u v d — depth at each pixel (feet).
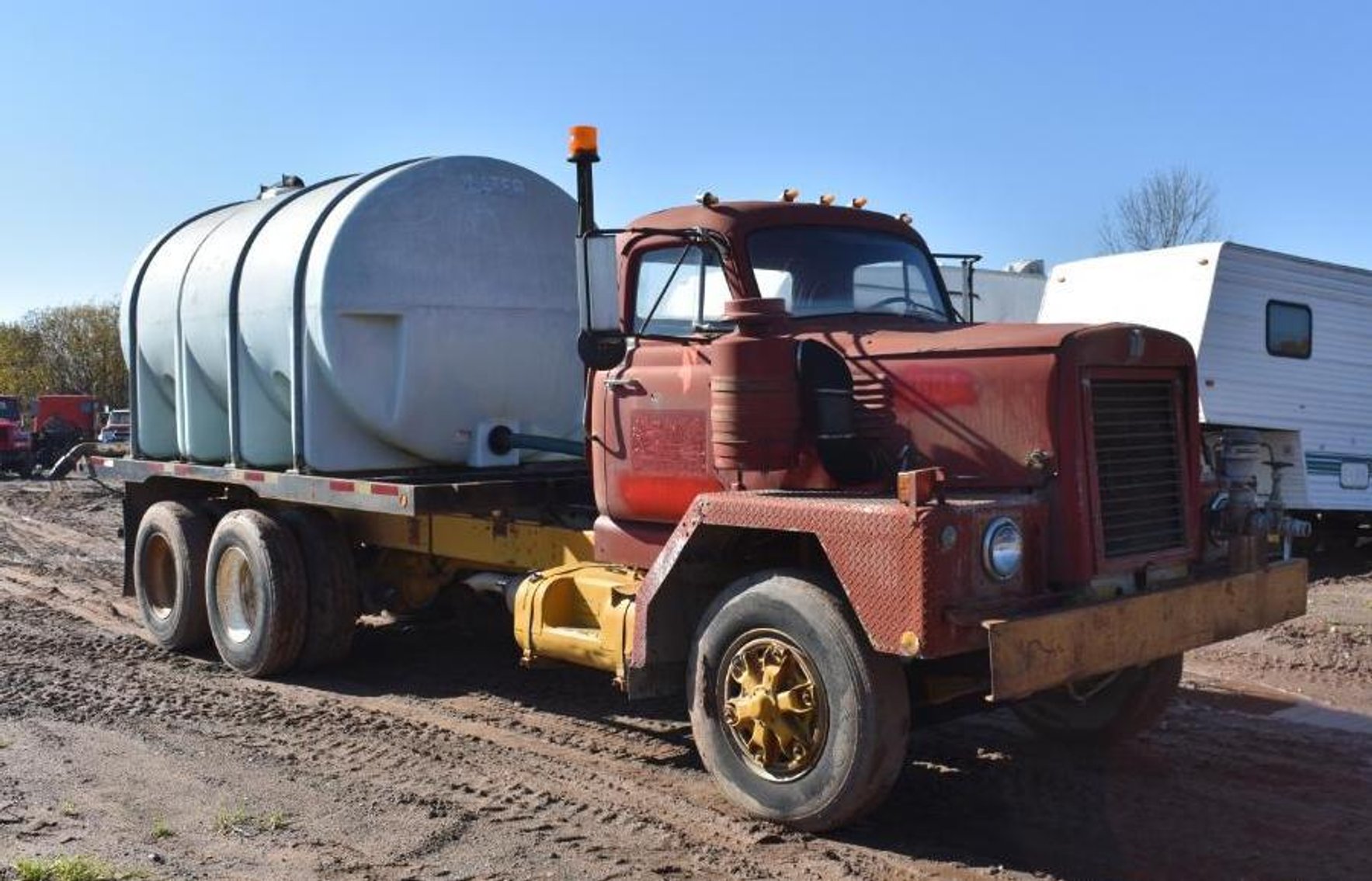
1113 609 16.17
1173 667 20.48
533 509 24.85
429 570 28.09
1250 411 44.47
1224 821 17.69
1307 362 46.83
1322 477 47.29
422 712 23.91
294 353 25.93
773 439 17.75
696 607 19.35
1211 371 43.09
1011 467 16.74
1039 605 15.99
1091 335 16.72
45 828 16.88
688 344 19.72
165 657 29.48
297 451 26.27
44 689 25.39
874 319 20.44
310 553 27.37
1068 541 16.40
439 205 26.08
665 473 19.98
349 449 26.37
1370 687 26.18
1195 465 18.52
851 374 18.35
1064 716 21.38
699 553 18.51
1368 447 49.70
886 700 15.89
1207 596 17.71
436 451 26.76
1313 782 19.51
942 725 22.79
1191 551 18.34
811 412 17.94
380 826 17.17
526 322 27.02
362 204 25.30
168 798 18.35
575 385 28.04
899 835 16.98
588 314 18.85
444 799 18.37
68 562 47.16
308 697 25.22
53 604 36.81
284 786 19.01
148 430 32.65
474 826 17.20
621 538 20.99
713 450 19.13
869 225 21.58
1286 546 20.21
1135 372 17.60
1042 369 16.55
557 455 28.19
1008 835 17.10
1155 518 17.83
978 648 15.25
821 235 20.76
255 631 26.91
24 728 22.21
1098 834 17.15
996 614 15.35
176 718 23.30
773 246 20.06
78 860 15.35
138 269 32.42
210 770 19.81
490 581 25.43
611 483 20.98
